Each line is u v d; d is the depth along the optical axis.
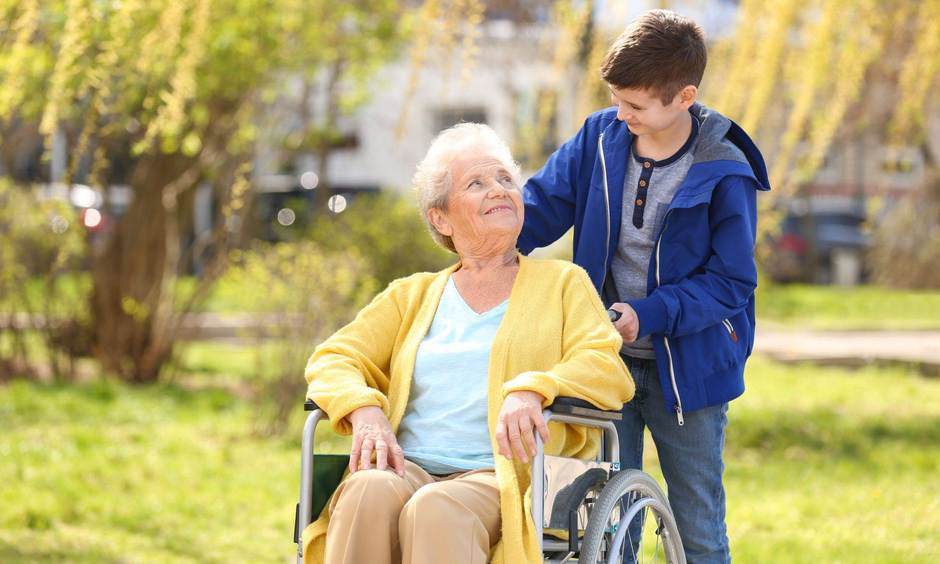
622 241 4.21
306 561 3.66
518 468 3.64
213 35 10.02
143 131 11.53
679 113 4.02
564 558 3.63
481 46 15.71
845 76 8.48
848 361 14.88
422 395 3.86
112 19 7.25
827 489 8.48
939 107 11.12
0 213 12.45
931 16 8.60
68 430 10.21
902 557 6.46
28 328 12.80
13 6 7.22
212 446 9.93
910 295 22.50
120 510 7.77
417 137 19.41
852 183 23.02
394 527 3.54
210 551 6.89
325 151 16.98
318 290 10.50
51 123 7.11
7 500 7.80
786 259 24.53
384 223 15.46
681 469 4.27
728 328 4.14
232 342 16.39
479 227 3.89
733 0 9.41
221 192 12.95
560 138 11.86
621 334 3.93
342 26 12.90
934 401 12.32
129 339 12.95
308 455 3.72
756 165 4.17
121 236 12.88
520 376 3.56
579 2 8.82
